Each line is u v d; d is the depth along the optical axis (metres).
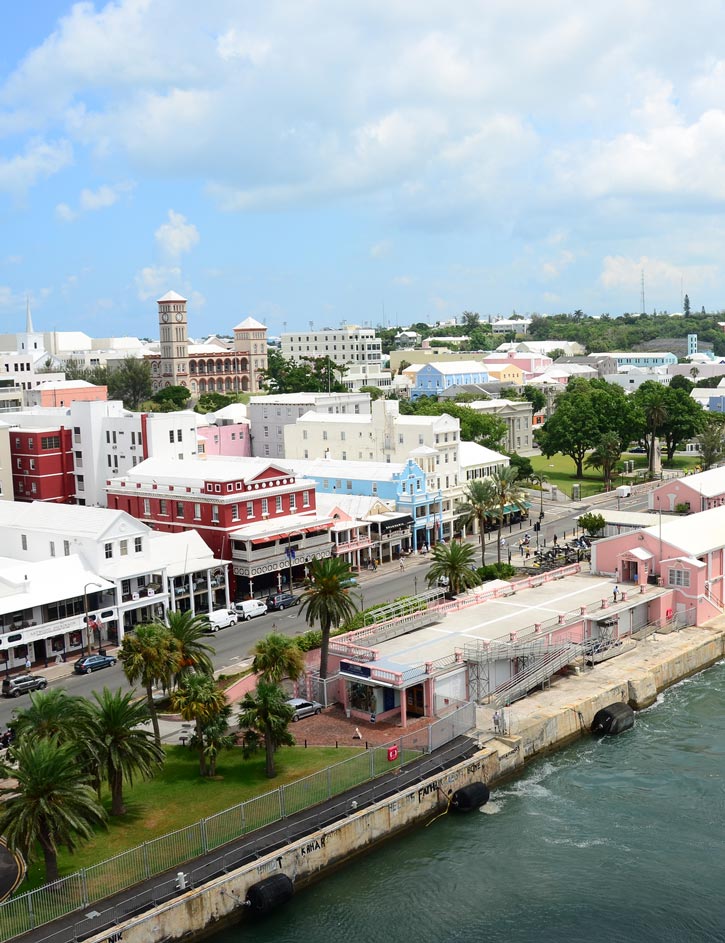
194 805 67.19
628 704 92.06
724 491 142.88
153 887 57.03
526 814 72.50
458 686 86.19
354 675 83.69
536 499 190.88
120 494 136.25
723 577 116.50
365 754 71.62
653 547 113.50
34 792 55.72
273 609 117.25
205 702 70.31
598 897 62.34
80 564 108.00
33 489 159.50
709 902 61.66
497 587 111.94
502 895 62.72
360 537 141.88
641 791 75.62
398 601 105.75
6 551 120.81
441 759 74.50
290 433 190.00
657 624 108.12
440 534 156.12
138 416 152.38
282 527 126.50
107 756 63.69
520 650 88.06
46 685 93.75
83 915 54.81
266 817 65.31
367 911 61.19
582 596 107.94
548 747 82.81
